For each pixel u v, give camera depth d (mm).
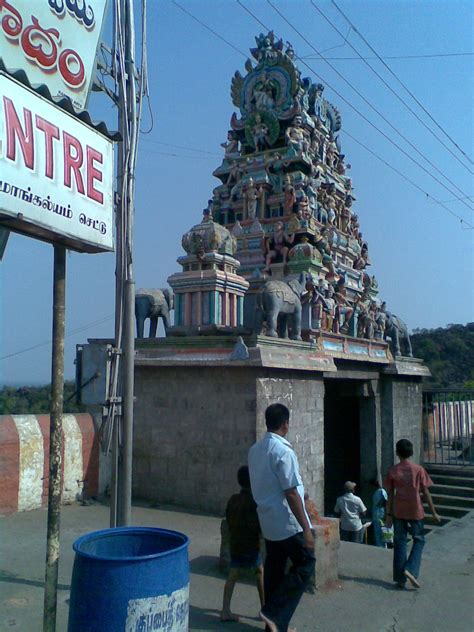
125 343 6145
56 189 3902
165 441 10250
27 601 5332
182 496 9953
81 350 6172
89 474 10078
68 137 4055
